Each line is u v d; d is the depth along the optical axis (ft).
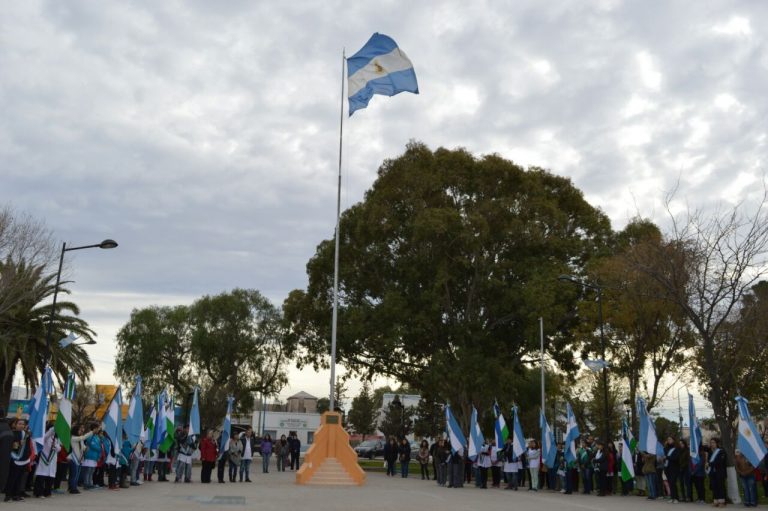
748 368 111.86
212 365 187.32
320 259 150.61
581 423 172.86
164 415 83.87
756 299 106.73
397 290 139.23
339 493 69.36
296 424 264.93
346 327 137.90
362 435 295.07
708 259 90.74
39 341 116.78
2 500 50.67
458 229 129.18
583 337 126.31
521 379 136.87
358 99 96.12
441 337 140.87
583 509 55.72
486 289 135.74
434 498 65.00
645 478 76.89
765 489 69.41
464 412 139.13
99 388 206.59
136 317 186.91
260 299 192.03
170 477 94.79
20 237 106.52
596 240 146.41
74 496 56.18
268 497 61.57
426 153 143.54
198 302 191.01
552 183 148.46
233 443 86.12
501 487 88.28
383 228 136.26
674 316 109.81
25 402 127.54
